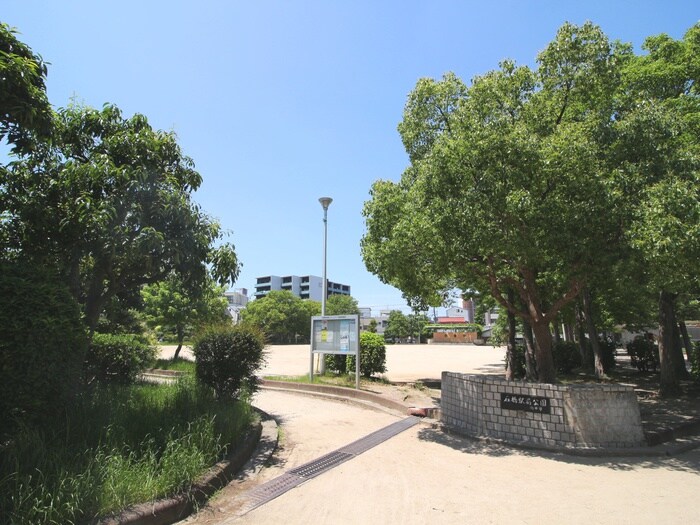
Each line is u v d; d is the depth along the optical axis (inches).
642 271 280.7
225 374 325.1
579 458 250.8
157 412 237.6
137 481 160.1
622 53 463.8
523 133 272.8
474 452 264.4
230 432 239.8
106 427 187.8
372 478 215.9
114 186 236.8
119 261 259.9
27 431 161.5
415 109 442.6
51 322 165.5
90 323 258.8
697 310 898.1
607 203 256.7
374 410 402.0
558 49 323.6
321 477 217.3
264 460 240.5
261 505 179.8
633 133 277.1
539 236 281.4
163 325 797.9
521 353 684.1
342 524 162.4
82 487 142.3
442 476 219.1
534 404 278.7
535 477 217.9
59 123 248.5
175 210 245.3
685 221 230.8
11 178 239.1
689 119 377.1
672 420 328.2
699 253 238.1
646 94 343.3
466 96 412.2
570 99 339.3
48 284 177.3
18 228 237.5
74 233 234.5
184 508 165.9
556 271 362.0
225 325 354.6
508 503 183.8
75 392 200.7
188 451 191.8
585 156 258.8
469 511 175.2
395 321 2864.2
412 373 722.8
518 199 256.4
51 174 249.9
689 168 270.4
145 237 222.7
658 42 454.0
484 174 270.4
